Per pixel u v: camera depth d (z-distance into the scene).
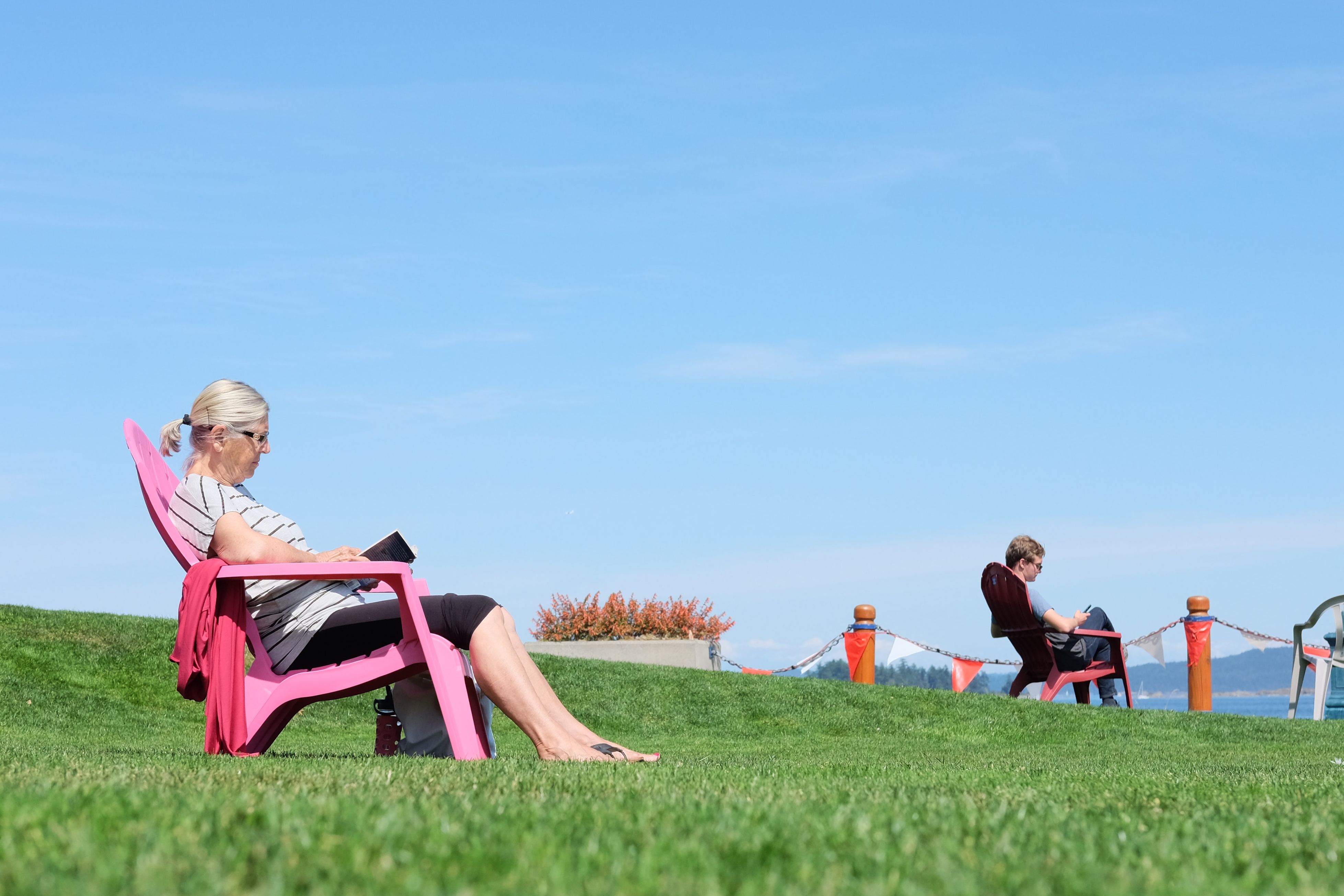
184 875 2.20
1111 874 2.46
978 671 18.81
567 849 2.62
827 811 3.57
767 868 2.49
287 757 6.30
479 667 6.60
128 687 13.52
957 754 10.48
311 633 6.80
